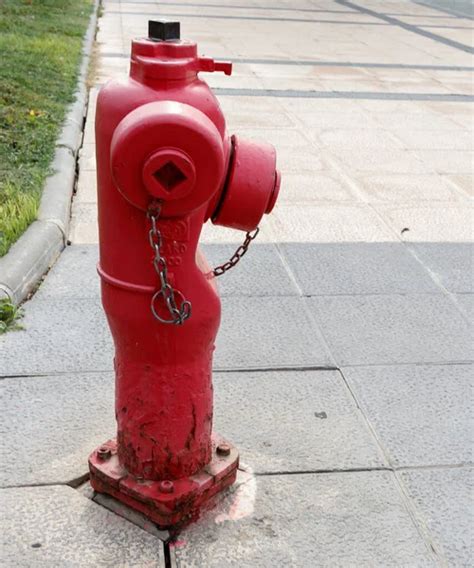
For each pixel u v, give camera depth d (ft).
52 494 8.75
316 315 13.34
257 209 7.55
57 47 34.09
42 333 12.16
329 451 9.77
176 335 7.65
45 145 19.99
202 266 7.86
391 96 31.42
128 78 7.09
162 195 6.53
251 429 10.11
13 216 14.75
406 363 11.97
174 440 8.17
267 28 49.96
